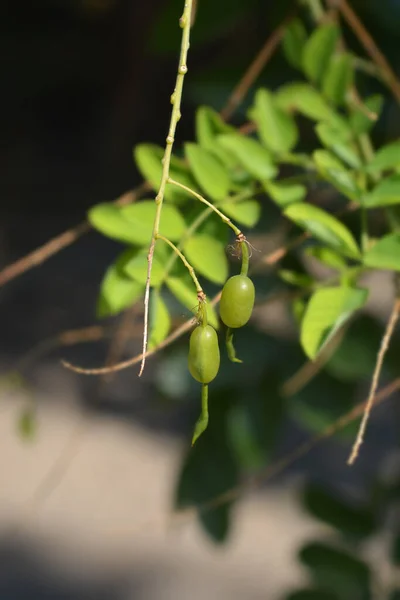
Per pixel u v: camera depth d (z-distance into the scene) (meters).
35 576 1.92
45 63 4.75
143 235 0.62
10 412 2.43
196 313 0.53
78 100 4.88
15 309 3.14
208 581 1.92
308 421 0.73
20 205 4.24
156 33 0.82
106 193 4.37
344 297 0.59
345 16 0.78
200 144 0.66
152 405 0.80
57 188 4.43
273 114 0.68
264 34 0.82
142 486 2.20
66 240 0.67
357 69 0.78
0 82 4.81
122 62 4.33
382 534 0.81
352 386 0.73
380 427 2.19
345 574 0.79
